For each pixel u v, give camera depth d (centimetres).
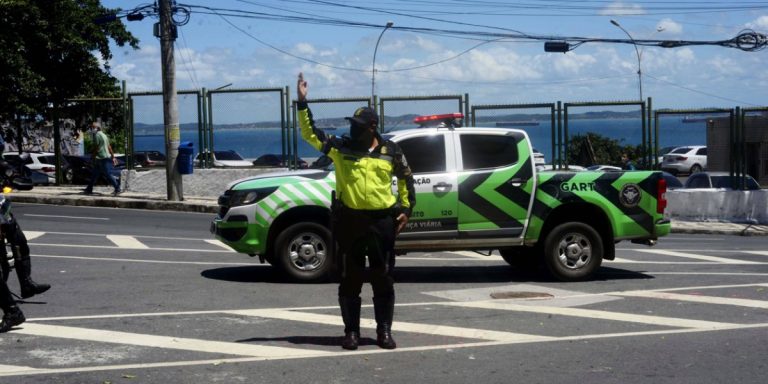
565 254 1118
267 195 1080
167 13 2217
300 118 706
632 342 763
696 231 2172
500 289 1058
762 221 2314
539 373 659
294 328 819
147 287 1057
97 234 1659
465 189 1084
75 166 2897
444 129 1098
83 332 795
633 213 1132
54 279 1118
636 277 1177
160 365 679
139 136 2514
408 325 831
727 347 746
